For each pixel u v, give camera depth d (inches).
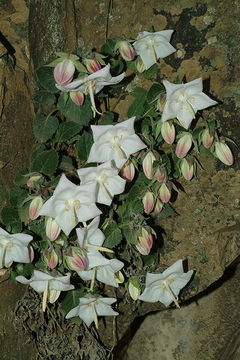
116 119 22.0
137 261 21.4
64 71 18.1
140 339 30.2
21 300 21.6
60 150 21.3
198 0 21.3
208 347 30.1
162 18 21.5
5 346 21.7
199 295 30.3
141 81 21.7
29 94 21.5
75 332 22.7
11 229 20.0
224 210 22.0
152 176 19.4
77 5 22.1
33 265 20.2
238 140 21.3
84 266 18.7
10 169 21.0
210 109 21.3
